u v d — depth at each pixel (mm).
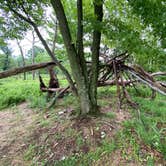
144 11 2984
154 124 4410
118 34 3613
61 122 4867
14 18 4941
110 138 4039
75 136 4238
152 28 3160
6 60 34094
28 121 5621
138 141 3918
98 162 3631
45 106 6516
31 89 9281
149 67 4051
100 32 4410
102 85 6570
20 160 4098
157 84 5090
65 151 3990
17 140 4734
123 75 6379
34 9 4812
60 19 4332
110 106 5516
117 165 3506
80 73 4676
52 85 7402
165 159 3521
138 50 3324
